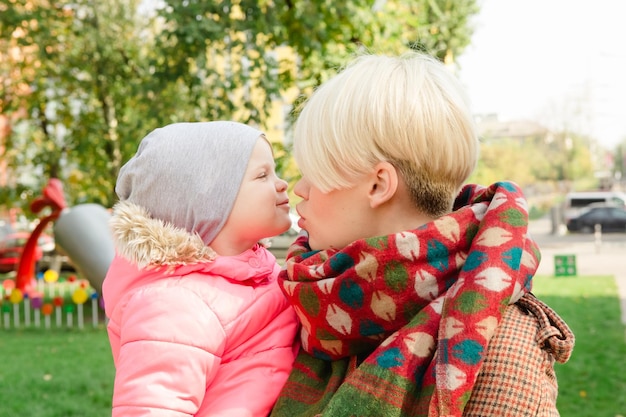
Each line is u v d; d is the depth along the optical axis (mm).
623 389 5750
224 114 8258
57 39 11641
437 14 9172
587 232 29469
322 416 902
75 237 6246
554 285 12461
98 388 6016
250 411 1082
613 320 8828
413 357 898
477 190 1133
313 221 1091
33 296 10406
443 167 1013
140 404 1043
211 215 1217
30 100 13602
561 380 6031
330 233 1069
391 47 7949
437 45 9320
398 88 1014
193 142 1246
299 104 1225
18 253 18641
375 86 1022
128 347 1095
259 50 7938
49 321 9898
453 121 1011
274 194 1268
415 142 994
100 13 12266
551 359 939
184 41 7766
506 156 42281
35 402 5594
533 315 957
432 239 956
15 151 15172
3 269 18500
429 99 1007
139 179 1251
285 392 1063
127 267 1208
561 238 27375
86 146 12781
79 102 13812
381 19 8055
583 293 11320
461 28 9516
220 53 8344
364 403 888
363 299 957
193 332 1090
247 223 1236
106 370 6715
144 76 11039
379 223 1042
